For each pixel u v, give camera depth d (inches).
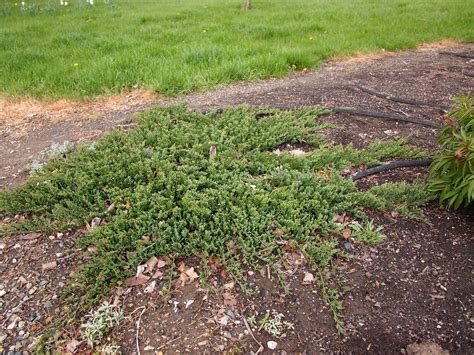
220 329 89.4
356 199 120.0
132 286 99.2
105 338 88.8
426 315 91.6
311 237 108.0
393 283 98.4
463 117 113.4
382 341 87.0
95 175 130.0
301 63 249.3
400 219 116.8
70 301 96.7
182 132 150.3
